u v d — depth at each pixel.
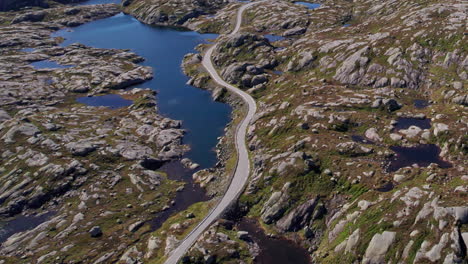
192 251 69.00
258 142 102.06
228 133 113.00
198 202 86.44
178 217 80.94
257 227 77.44
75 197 89.88
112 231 78.31
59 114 124.50
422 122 96.12
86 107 135.00
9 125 113.62
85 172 96.12
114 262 69.75
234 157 99.69
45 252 72.31
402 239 57.53
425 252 53.81
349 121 99.75
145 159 101.88
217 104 134.25
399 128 94.62
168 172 99.81
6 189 91.44
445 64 117.50
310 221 75.12
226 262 67.62
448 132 86.88
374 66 125.62
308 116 104.31
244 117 119.25
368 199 70.44
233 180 89.19
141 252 71.88
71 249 72.94
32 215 86.06
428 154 84.38
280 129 103.50
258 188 84.88
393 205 64.12
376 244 59.50
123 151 104.19
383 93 112.50
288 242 72.88
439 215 55.94
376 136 92.75
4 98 135.75
